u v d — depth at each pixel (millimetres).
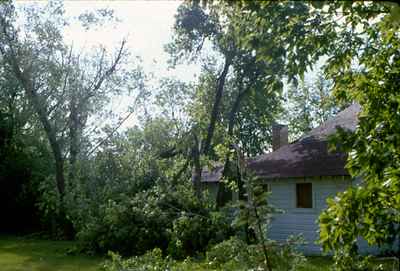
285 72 6375
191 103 26797
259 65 22375
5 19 21703
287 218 17516
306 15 6469
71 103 23578
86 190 21766
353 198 5172
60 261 14484
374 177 5410
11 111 26172
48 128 22188
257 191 5645
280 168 17906
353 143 5309
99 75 24703
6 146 26141
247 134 37625
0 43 21781
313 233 16547
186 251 15336
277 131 24984
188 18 23312
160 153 24984
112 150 23359
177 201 17234
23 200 25844
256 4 5422
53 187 23375
